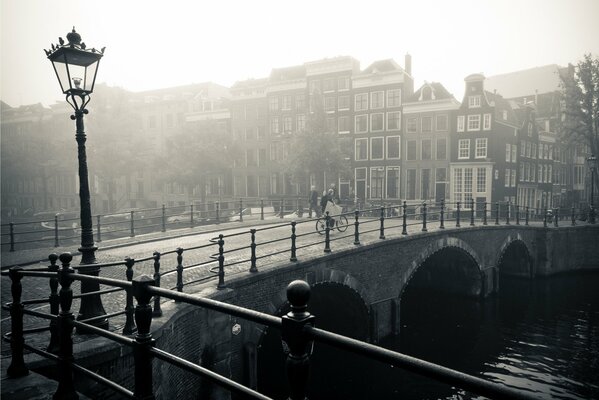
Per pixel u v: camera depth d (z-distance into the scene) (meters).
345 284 13.84
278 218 26.30
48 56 5.90
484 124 36.62
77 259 13.92
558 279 26.62
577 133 36.69
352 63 42.25
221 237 9.35
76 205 51.88
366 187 41.66
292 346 1.97
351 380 13.90
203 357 8.48
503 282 26.25
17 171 43.62
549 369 14.66
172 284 9.79
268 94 46.16
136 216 34.75
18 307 4.42
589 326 18.75
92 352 5.16
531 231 26.52
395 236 16.56
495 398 1.32
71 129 44.94
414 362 1.56
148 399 2.98
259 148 47.66
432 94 39.00
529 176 43.53
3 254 14.95
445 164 38.28
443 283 23.95
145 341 2.97
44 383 4.21
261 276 10.46
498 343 16.84
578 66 35.41
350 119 42.03
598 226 28.30
